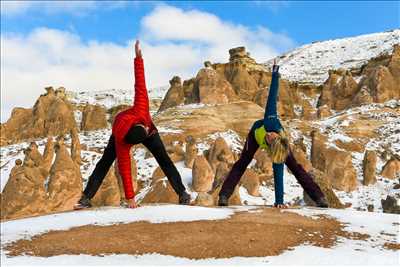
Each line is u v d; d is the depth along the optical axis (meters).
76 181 31.92
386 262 7.93
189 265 7.67
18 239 9.11
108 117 69.62
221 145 38.19
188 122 48.38
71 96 96.75
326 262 7.89
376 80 60.97
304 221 10.57
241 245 8.71
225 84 56.19
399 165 39.03
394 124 50.25
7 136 57.06
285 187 36.06
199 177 33.69
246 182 34.06
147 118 11.09
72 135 41.12
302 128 49.53
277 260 7.96
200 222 10.15
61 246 8.59
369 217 11.17
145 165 39.03
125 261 7.83
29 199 29.03
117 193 31.67
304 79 91.62
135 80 11.12
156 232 9.36
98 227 9.83
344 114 55.75
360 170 39.59
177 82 62.81
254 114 51.12
